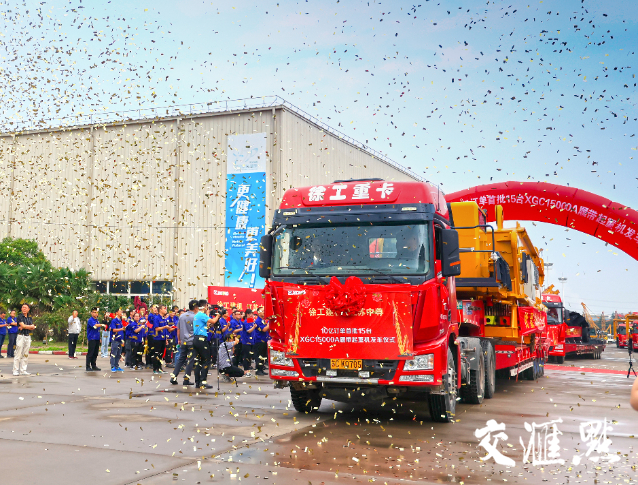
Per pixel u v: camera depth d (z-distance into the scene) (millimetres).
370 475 5457
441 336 8273
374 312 7930
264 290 8773
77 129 34594
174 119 35406
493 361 12766
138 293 36219
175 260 35250
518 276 12859
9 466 5426
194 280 34938
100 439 6691
